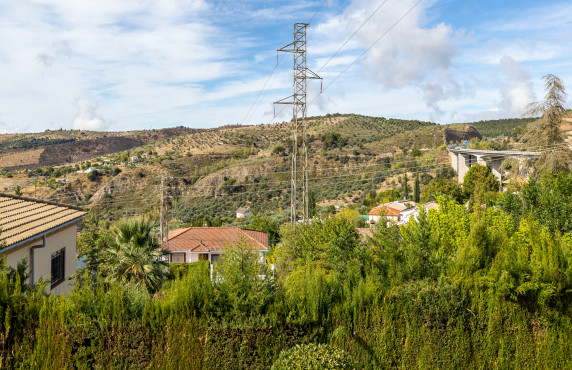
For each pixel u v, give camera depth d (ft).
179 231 140.87
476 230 38.47
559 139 101.65
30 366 28.68
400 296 33.14
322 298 32.63
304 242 71.26
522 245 40.11
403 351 32.58
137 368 29.99
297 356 28.04
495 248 38.09
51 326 29.25
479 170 204.23
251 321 31.22
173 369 30.22
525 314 33.65
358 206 250.78
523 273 33.94
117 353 30.01
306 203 100.22
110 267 50.21
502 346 33.06
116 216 230.27
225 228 139.44
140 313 30.68
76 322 29.66
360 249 43.04
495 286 33.53
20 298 29.27
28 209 53.01
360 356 32.30
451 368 32.48
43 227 47.67
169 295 32.07
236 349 31.07
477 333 33.12
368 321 32.81
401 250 38.40
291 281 38.17
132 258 49.78
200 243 129.18
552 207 52.65
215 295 31.86
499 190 196.85
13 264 42.04
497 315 33.22
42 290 31.30
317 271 35.40
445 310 32.89
